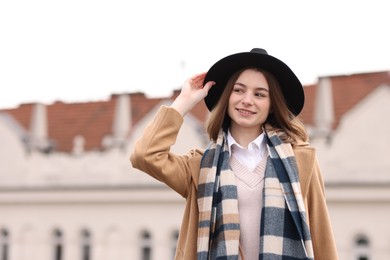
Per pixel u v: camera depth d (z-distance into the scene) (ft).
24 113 94.43
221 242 10.58
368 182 74.95
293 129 11.44
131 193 83.10
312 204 11.15
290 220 10.57
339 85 85.92
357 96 83.61
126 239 83.25
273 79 11.26
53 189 86.74
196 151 11.71
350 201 75.36
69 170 86.69
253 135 11.42
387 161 75.00
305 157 11.07
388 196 74.18
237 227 10.59
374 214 74.69
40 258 86.63
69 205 86.28
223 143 11.20
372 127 75.97
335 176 76.28
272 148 11.08
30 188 87.66
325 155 77.00
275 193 10.67
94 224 84.74
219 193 10.82
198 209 11.16
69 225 86.02
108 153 85.25
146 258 82.74
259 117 11.18
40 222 87.20
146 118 85.87
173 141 11.42
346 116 76.95
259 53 11.10
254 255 10.71
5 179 89.30
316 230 11.14
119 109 86.84
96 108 95.55
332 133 77.25
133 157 11.30
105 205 84.64
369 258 74.59
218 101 11.62
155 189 82.28
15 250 87.86
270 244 10.44
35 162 88.28
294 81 11.31
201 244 10.62
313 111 82.53
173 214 81.61
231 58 11.25
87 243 85.61
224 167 10.94
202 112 86.48
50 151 88.38
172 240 81.92
